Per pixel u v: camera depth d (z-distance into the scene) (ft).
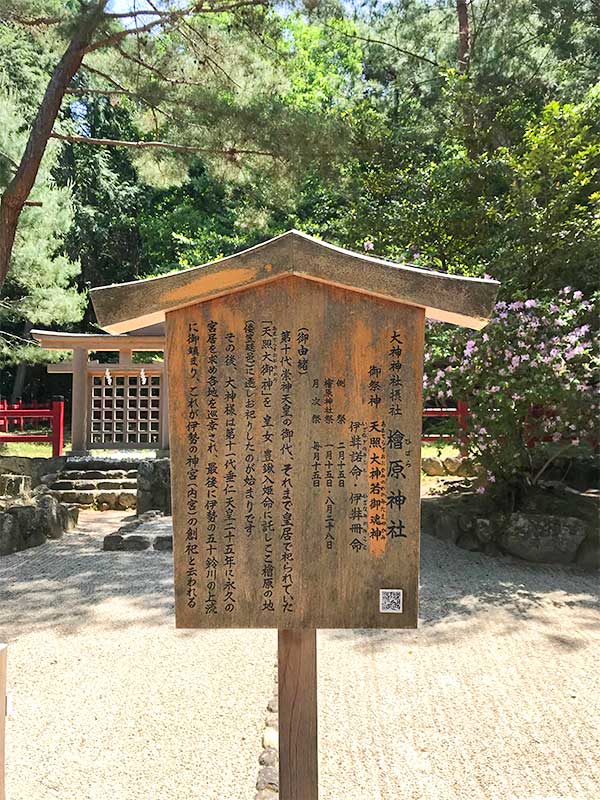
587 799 9.85
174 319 8.48
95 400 47.96
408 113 41.55
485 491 25.58
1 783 6.90
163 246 70.18
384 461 8.30
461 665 14.60
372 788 10.12
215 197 70.23
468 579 20.98
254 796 9.84
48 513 27.53
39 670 14.44
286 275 8.29
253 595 8.38
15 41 48.16
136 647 15.76
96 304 8.31
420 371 8.27
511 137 34.91
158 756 10.95
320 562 8.32
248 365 8.42
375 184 31.27
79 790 10.05
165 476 34.35
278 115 30.96
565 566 22.35
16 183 29.63
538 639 16.16
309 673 8.51
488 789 10.11
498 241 27.66
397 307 8.29
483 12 46.98
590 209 30.09
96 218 71.36
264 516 8.38
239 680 13.80
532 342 22.67
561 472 28.40
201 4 29.12
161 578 21.56
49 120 29.96
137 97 31.35
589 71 44.91
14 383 79.82
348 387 8.33
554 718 12.17
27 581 21.38
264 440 8.39
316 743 8.50
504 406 22.44
